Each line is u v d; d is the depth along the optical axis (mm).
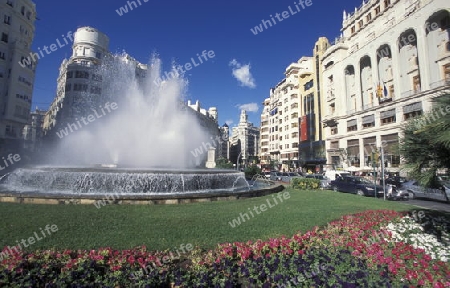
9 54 36156
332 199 12969
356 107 43656
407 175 6324
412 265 4945
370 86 41750
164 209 8664
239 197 11539
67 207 8414
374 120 39188
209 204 9867
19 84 36750
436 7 28984
